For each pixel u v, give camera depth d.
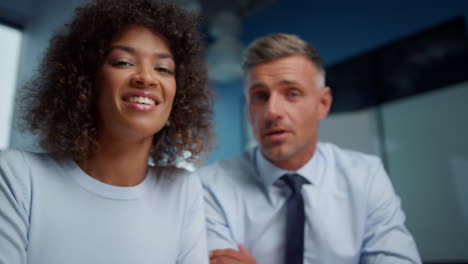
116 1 0.68
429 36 2.57
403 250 0.96
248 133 3.54
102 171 0.64
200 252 0.73
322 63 1.12
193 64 0.81
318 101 1.09
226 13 3.40
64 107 0.66
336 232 1.01
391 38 2.79
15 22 2.55
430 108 2.50
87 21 0.67
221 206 1.09
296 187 1.04
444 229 2.34
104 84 0.60
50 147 0.68
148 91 0.60
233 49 3.31
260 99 1.05
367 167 1.13
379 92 2.79
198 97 0.84
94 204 0.61
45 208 0.57
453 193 2.33
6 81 2.46
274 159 1.04
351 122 2.92
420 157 2.51
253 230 1.06
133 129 0.59
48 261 0.55
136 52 0.63
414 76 2.61
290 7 3.54
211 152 0.89
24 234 0.55
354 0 3.08
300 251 0.97
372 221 1.05
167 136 0.80
